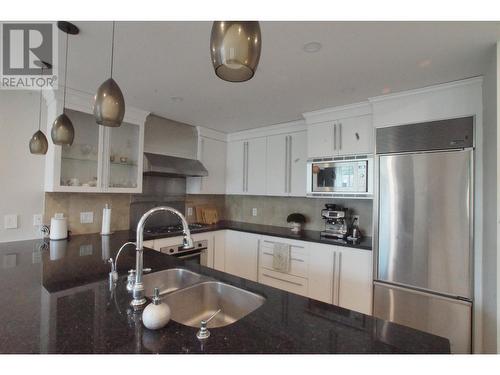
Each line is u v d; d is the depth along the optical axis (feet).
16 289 3.97
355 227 9.02
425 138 6.61
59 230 7.46
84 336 2.67
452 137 6.26
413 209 6.66
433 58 5.38
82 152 7.93
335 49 5.11
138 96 7.83
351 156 8.18
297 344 2.61
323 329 2.91
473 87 6.12
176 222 11.17
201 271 5.01
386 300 6.93
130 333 2.75
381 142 7.29
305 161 10.07
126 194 9.50
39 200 7.49
